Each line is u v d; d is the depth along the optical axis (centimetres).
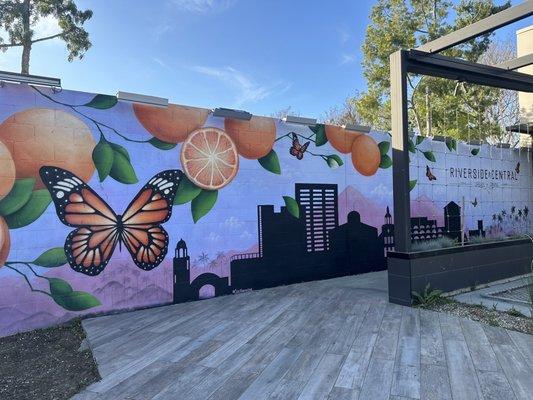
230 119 679
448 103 1725
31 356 430
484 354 382
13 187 509
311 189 770
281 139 736
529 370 346
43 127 527
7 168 505
